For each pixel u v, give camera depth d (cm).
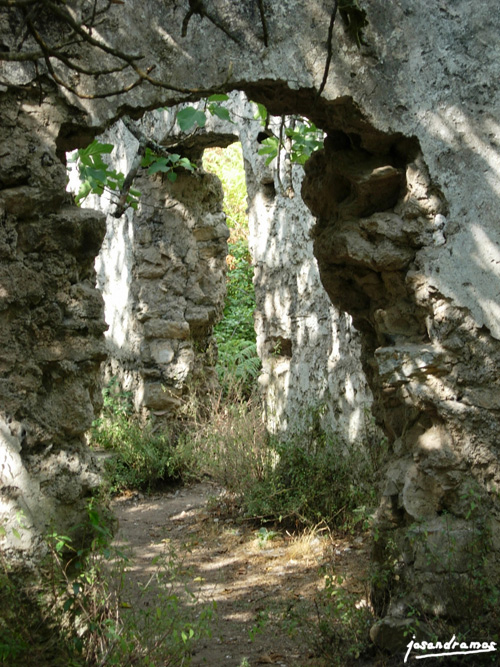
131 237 984
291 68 389
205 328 1018
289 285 770
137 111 381
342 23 393
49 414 371
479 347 407
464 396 407
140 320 976
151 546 659
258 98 412
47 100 359
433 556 398
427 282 411
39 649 342
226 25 381
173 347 973
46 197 361
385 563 426
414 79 407
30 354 363
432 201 412
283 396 782
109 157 1028
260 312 820
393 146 423
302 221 746
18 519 349
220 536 676
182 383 969
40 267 364
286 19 388
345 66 396
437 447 411
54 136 362
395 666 383
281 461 713
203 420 949
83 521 379
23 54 266
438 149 409
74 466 379
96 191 544
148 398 965
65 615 357
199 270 994
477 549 398
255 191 820
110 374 1047
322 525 662
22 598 347
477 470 406
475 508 402
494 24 410
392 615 405
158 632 378
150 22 373
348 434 675
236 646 443
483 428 405
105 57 366
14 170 355
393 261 419
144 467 889
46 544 356
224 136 888
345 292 469
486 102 409
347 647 409
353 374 671
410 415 429
